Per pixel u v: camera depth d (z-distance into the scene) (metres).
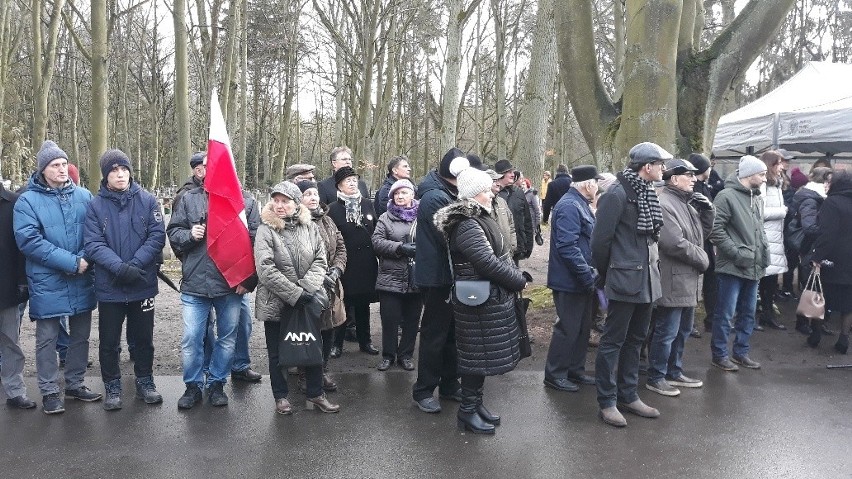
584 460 3.97
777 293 8.45
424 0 17.38
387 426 4.51
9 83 21.47
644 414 4.67
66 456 3.98
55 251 4.52
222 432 4.38
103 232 4.62
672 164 5.16
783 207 6.72
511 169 7.20
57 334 4.77
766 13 7.25
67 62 24.55
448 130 11.38
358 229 6.04
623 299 4.45
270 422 4.57
